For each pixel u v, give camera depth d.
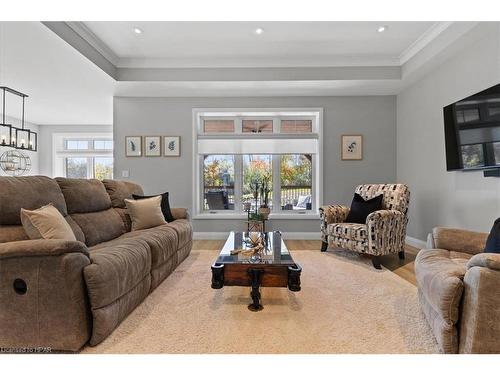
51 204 2.05
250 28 3.15
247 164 4.95
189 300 2.17
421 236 3.94
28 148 4.59
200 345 1.57
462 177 3.11
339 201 4.70
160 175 4.71
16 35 2.71
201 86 4.20
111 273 1.63
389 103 4.64
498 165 2.52
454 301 1.38
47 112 5.72
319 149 4.68
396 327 1.77
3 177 1.88
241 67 4.00
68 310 1.45
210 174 4.96
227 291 2.35
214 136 4.80
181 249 3.07
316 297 2.23
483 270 1.26
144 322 1.82
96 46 3.41
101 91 4.41
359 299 2.19
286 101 4.68
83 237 2.31
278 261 2.03
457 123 3.00
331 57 3.89
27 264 1.45
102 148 6.93
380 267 2.97
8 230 1.75
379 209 3.40
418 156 4.00
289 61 3.95
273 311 1.99
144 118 4.69
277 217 4.70
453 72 3.24
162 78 4.00
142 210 3.01
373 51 3.73
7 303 1.46
